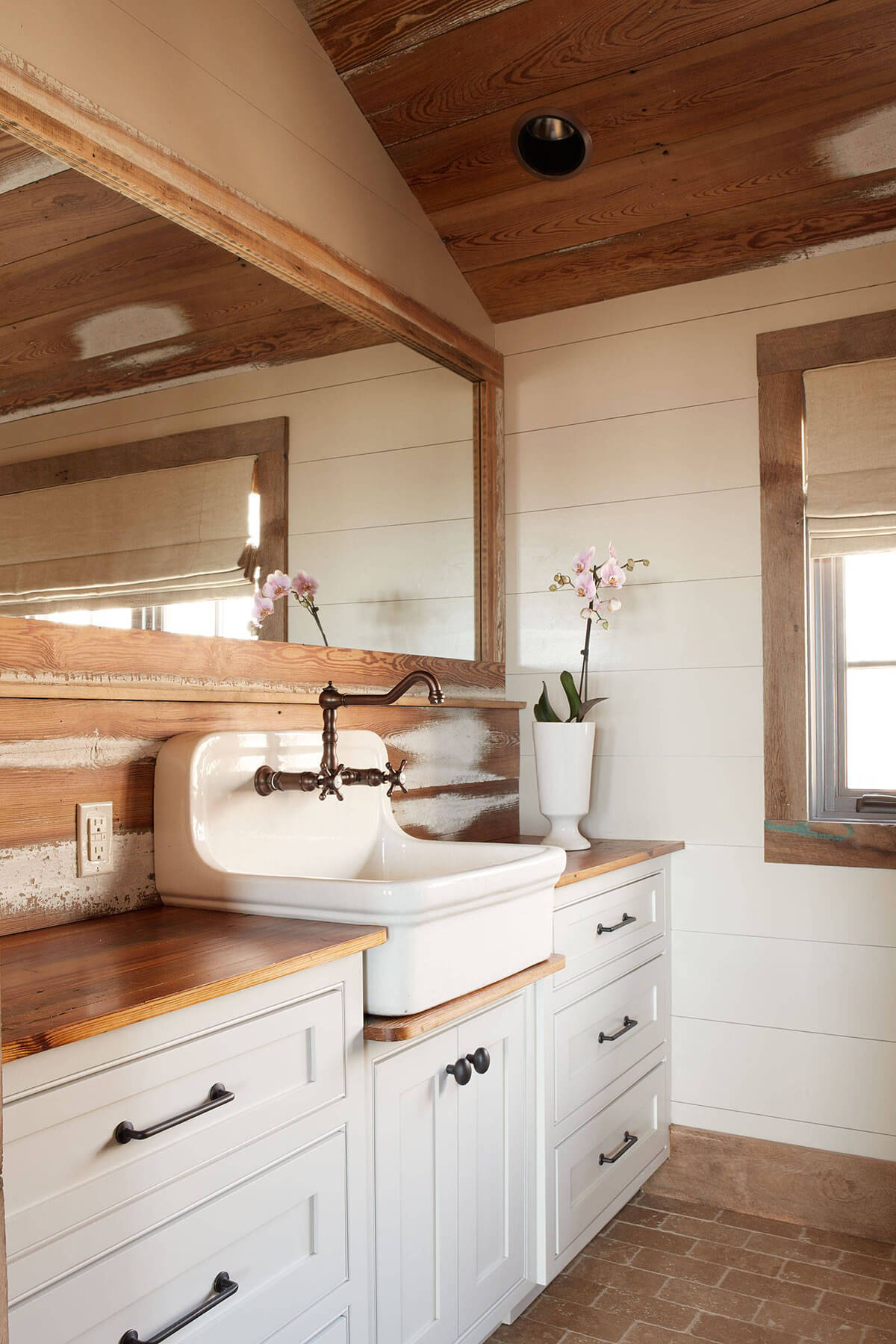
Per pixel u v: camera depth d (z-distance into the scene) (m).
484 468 2.89
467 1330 1.77
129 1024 1.13
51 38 1.60
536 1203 2.01
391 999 1.55
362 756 2.14
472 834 2.67
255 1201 1.31
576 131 2.41
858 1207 2.42
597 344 2.83
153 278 1.84
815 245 2.54
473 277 2.83
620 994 2.37
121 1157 1.13
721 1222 2.49
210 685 1.91
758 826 2.58
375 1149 1.54
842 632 2.57
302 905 1.61
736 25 2.13
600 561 2.81
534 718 2.89
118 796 1.71
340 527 2.30
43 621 1.60
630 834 2.74
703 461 2.68
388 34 2.24
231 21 2.00
